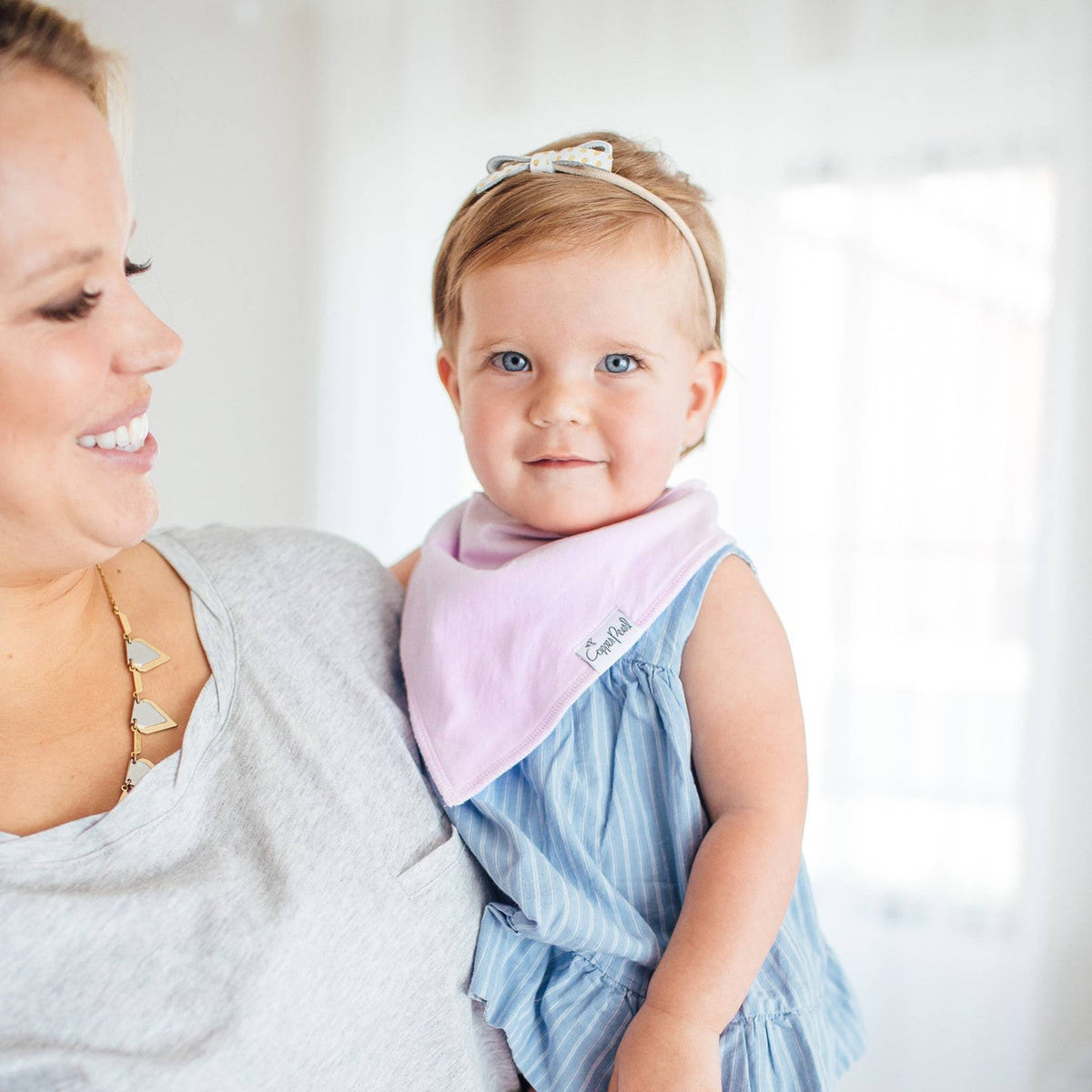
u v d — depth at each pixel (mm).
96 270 630
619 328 828
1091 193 2498
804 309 2738
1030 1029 2564
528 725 785
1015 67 2559
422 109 3070
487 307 852
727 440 2783
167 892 632
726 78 2791
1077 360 2514
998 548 2623
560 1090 745
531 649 802
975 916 2641
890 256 2670
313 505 3178
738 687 804
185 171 3109
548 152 942
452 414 3109
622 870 789
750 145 2766
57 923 594
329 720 769
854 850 2709
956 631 2658
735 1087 755
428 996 703
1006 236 2582
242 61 3133
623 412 834
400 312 3119
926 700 2678
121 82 727
